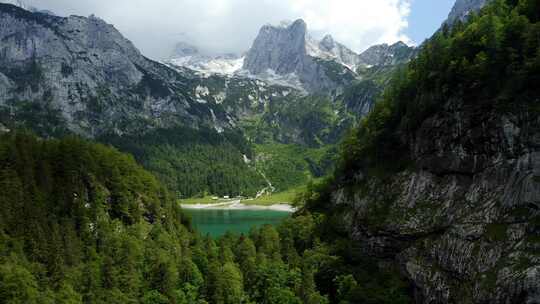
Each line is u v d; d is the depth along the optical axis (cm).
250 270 11356
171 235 13912
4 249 9500
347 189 15300
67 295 9125
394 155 13462
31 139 13638
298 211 17962
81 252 11038
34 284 8919
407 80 14100
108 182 13750
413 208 11462
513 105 9388
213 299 10219
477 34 11275
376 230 12088
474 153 10206
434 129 11488
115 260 10925
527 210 8531
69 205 12094
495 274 8312
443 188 10900
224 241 13700
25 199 10975
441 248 9956
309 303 10275
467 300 8675
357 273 11544
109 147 16638
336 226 14288
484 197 9575
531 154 8738
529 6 11150
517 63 9700
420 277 10138
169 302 10019
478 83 10400
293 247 13912
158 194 15550
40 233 10275
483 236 9050
